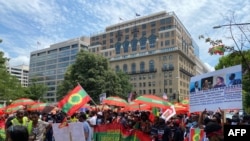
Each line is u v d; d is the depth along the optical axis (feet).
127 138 28.40
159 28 367.04
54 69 467.11
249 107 96.37
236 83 21.03
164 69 349.82
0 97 141.79
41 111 70.33
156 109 58.18
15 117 34.19
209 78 23.48
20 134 10.20
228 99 21.56
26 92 222.48
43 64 485.97
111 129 29.53
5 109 68.90
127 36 392.68
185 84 373.20
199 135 28.35
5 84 139.64
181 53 353.72
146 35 374.84
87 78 179.73
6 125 32.99
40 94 230.48
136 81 370.12
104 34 416.67
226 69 21.93
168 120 44.27
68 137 25.22
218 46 58.80
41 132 33.19
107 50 404.98
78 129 25.48
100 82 178.50
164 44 355.97
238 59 83.97
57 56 465.06
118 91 189.88
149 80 360.07
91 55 184.96
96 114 53.06
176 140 38.88
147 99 49.73
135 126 39.55
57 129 25.23
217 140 12.69
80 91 35.91
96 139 30.25
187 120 47.11
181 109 57.31
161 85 349.61
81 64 184.03
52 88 465.06
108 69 191.31
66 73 190.49
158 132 38.19
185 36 395.96
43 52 488.85
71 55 444.14
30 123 32.53
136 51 378.53
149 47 368.68
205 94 23.82
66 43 453.17
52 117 59.31
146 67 364.99
